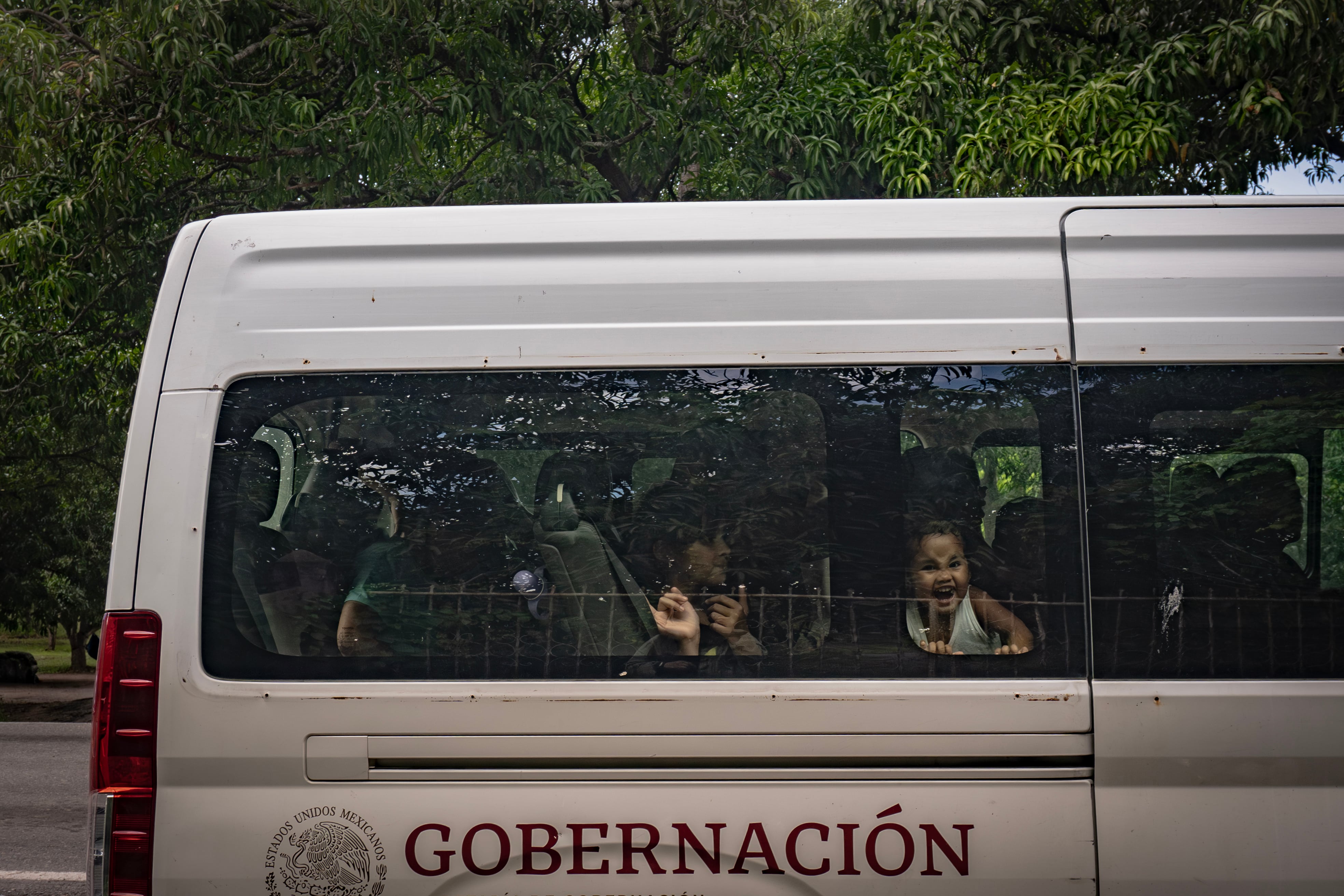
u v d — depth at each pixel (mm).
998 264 2434
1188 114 7090
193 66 8320
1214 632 2330
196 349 2414
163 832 2268
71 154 9078
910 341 2402
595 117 10047
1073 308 2410
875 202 2475
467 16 9258
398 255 2455
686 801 2277
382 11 8719
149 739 2285
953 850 2260
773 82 10328
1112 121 7090
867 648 2338
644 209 2477
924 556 2361
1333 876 2250
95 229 9336
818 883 2264
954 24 7676
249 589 2355
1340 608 2340
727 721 2285
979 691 2293
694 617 2365
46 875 4797
